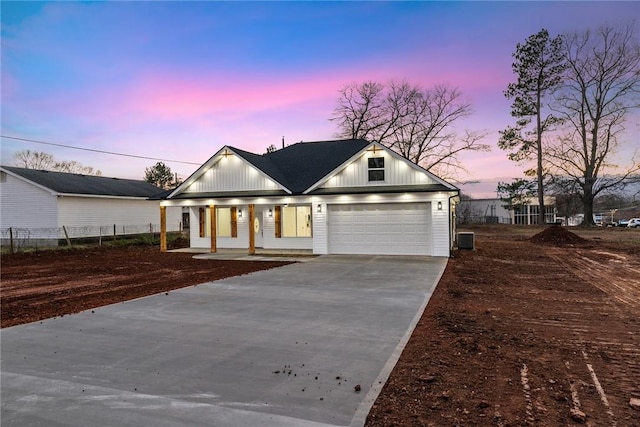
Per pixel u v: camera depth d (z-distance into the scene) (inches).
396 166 646.5
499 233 1275.8
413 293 341.4
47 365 181.0
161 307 298.0
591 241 932.0
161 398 145.4
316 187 672.4
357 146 859.4
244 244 804.0
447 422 124.1
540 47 1471.5
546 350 194.7
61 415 133.3
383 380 158.2
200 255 699.4
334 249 673.0
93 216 985.5
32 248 816.3
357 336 219.5
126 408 137.8
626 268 509.7
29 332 235.5
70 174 1084.5
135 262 619.5
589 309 286.2
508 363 176.4
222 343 210.4
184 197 760.3
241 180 746.2
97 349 203.0
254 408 136.2
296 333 227.0
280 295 338.0
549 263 559.5
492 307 291.6
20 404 141.9
